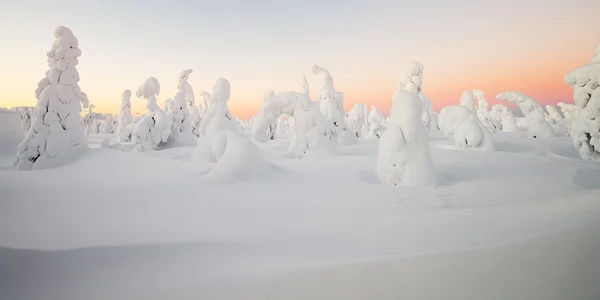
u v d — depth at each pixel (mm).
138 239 3652
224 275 2771
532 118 20578
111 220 4348
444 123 14789
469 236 3350
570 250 2928
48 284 2689
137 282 2699
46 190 6102
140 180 7266
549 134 20000
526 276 2627
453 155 11820
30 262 3066
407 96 7336
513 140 17641
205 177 7473
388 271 2748
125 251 3340
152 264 3053
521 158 10992
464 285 2551
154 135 17375
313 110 12273
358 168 9211
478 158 11023
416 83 20359
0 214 4508
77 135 11477
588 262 2760
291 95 12359
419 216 4285
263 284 2611
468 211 4344
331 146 12320
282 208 5012
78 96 11734
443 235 3439
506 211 4180
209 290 2551
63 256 3199
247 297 2449
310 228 4031
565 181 7125
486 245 3072
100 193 5922
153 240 3625
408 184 7000
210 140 12352
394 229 3773
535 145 15750
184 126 20156
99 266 3016
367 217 4477
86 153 11492
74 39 11664
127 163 10031
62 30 11422
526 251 2941
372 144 18609
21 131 17266
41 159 10328
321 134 12203
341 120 18500
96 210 4828
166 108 23500
